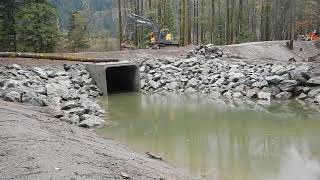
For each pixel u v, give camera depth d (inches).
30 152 281.6
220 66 973.2
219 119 610.2
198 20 2132.1
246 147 454.0
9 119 389.4
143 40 1588.3
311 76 779.4
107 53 1092.5
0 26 1131.3
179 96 839.1
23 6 1186.0
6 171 245.8
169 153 430.9
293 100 760.3
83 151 320.5
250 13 2231.8
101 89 863.7
